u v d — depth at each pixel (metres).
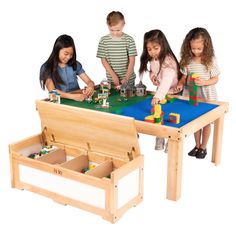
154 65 4.18
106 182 3.17
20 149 3.78
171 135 3.38
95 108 3.86
